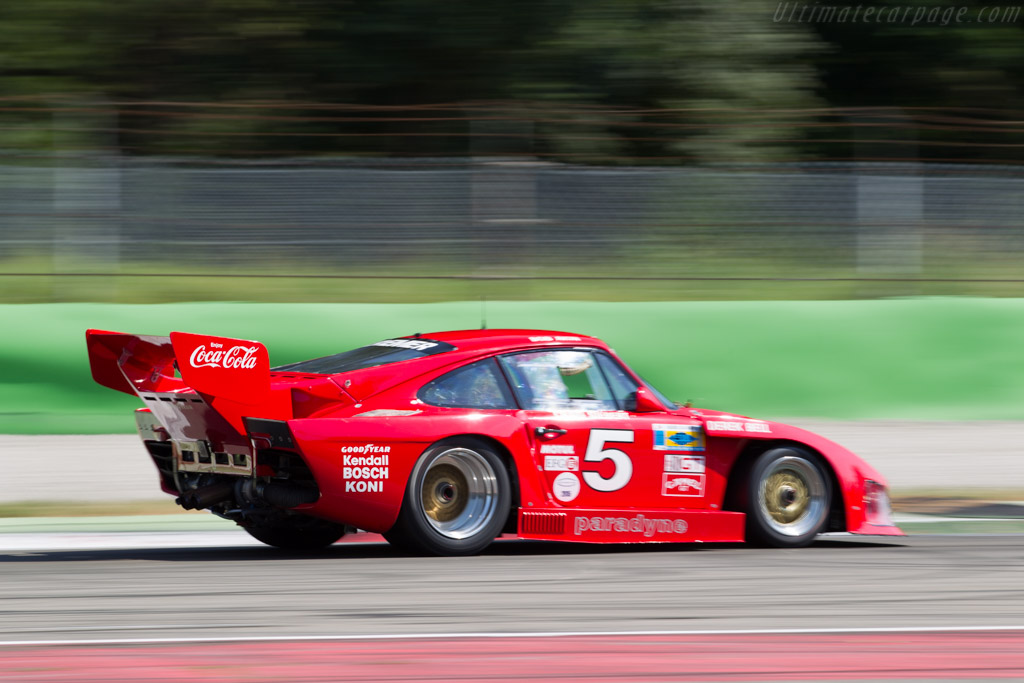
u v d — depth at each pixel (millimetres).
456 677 15180
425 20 63125
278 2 63906
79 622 18078
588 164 49156
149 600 19797
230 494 24438
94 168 42469
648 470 25609
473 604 19703
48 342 38469
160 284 42188
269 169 43219
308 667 15500
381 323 40844
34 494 31828
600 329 41781
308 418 23203
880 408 42656
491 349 25203
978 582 22500
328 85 63875
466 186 44094
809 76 65875
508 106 46719
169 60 63406
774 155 60219
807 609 19828
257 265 43031
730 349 42250
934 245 46031
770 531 26203
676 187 45000
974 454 38188
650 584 21750
